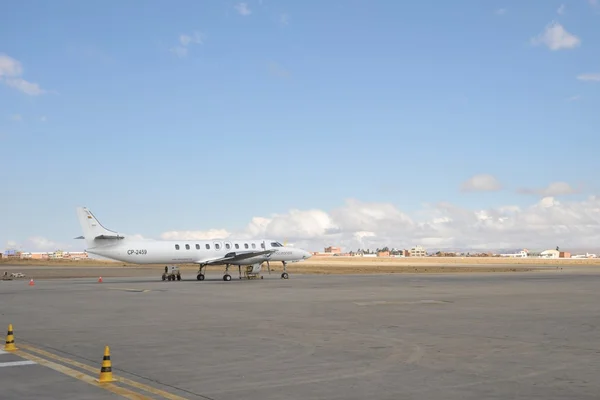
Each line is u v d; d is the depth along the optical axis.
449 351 13.67
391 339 15.57
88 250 53.09
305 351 13.72
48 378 10.84
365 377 10.90
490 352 13.52
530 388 9.99
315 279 55.16
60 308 24.88
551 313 22.30
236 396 9.52
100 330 17.61
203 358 12.85
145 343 15.03
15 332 17.20
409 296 31.44
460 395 9.52
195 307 25.17
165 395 9.58
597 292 34.53
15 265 136.38
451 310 23.53
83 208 53.28
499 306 25.23
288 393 9.70
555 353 13.39
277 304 26.53
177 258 54.56
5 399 9.28
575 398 9.33
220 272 79.69
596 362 12.31
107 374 10.52
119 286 43.38
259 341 15.28
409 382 10.47
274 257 57.53
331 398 9.38
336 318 20.67
